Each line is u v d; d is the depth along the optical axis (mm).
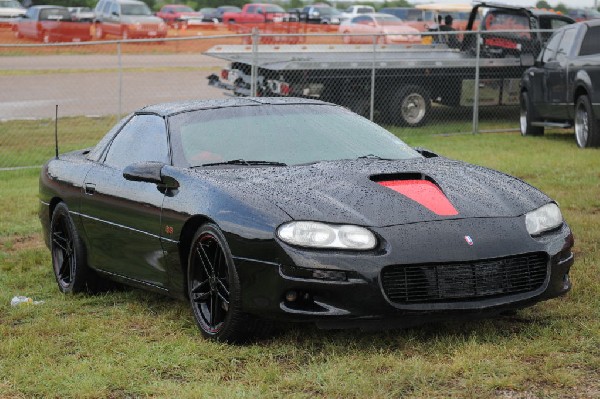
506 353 4617
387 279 4578
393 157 5699
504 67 18719
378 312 4559
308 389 4270
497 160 13102
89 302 6285
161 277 5555
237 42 41656
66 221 6516
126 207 5707
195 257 5191
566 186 10547
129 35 39969
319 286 4559
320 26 42438
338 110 6199
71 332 5438
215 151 5547
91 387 4379
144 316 5754
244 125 5793
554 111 15828
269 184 5016
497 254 4684
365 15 38031
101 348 5074
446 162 5656
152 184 5555
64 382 4480
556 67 15562
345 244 4590
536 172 11797
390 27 36906
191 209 5113
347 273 4543
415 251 4586
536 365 4441
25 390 4418
